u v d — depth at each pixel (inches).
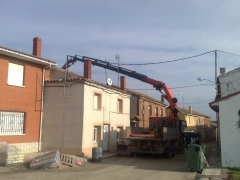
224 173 487.2
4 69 701.3
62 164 609.6
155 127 979.3
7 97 706.2
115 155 867.4
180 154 959.0
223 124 586.6
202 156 546.0
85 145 788.0
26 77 765.9
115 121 994.7
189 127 2058.3
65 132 793.6
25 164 596.4
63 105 805.9
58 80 813.2
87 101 805.9
